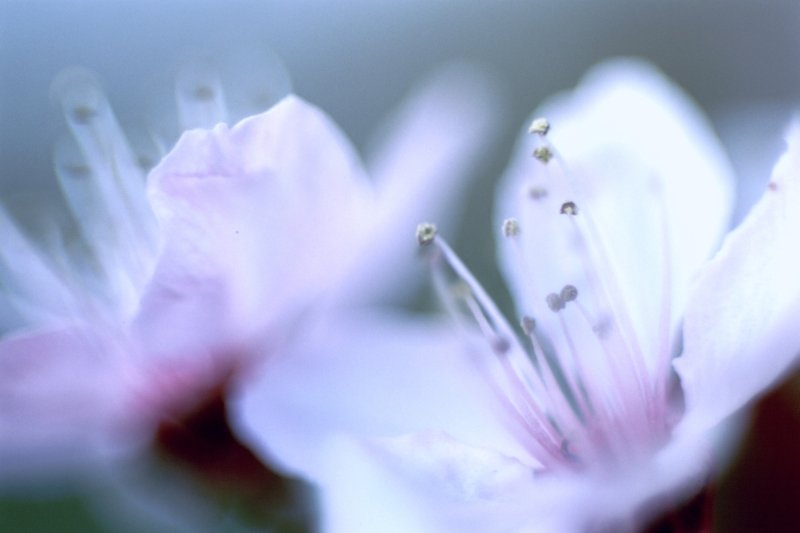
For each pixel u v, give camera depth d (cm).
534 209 11
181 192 10
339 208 10
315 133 10
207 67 11
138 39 14
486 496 10
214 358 11
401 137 11
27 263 11
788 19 14
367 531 10
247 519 11
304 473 10
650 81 11
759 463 10
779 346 9
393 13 14
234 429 11
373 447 10
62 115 14
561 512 10
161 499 11
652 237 10
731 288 9
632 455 10
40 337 11
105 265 11
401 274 11
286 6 14
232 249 10
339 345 11
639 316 10
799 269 9
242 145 10
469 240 12
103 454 11
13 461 11
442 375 11
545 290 10
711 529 10
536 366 11
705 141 11
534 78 14
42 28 14
